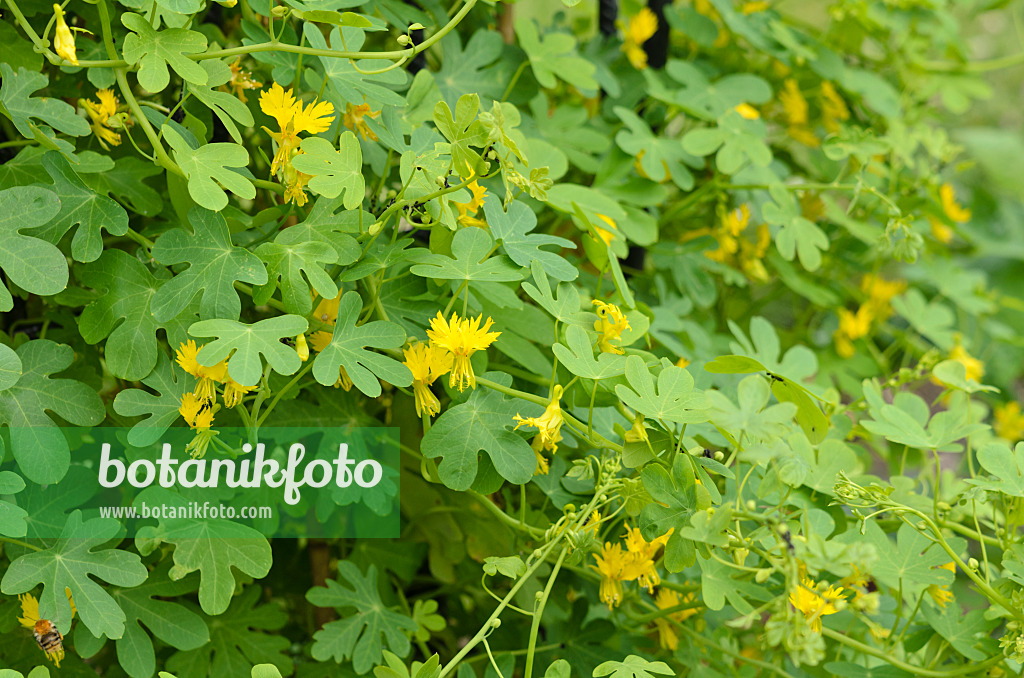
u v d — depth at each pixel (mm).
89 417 930
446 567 1098
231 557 934
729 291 1316
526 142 1046
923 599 1000
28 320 1012
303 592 1121
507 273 937
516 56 1082
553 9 1454
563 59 1083
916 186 1262
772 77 1274
